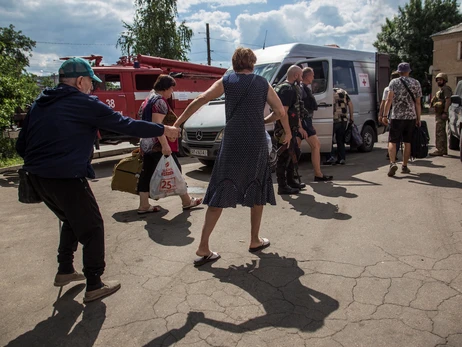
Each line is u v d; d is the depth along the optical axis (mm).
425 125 6980
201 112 8227
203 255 3719
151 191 5234
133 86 10906
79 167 2928
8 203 6590
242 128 3510
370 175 7059
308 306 2941
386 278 3291
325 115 7754
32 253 4312
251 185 3600
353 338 2557
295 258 3754
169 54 25781
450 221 4512
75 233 3092
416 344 2473
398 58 39562
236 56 3545
